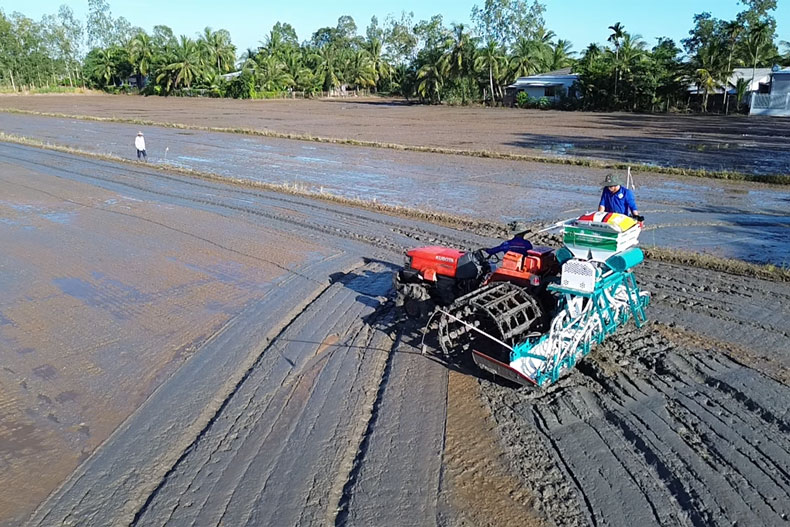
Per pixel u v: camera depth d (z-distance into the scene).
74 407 6.89
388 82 103.50
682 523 4.68
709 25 69.19
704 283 9.84
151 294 10.27
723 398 6.34
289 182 20.70
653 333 7.91
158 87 90.81
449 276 8.22
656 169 22.25
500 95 75.56
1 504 5.34
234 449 5.95
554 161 24.80
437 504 5.03
